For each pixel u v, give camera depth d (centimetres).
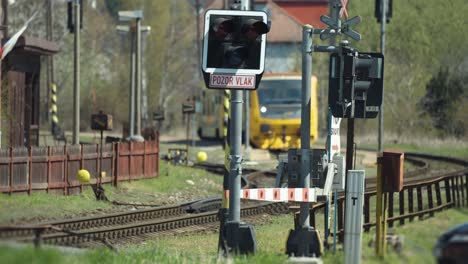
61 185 7831
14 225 3934
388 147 16812
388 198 6000
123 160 9256
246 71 4697
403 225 5459
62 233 5175
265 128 15462
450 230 3341
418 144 16762
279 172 4916
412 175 10981
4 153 7150
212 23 4681
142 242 5738
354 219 4297
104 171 8769
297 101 15600
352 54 4550
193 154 15212
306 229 4759
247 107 14250
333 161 4962
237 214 4838
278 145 15588
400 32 17675
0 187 7094
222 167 13038
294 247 4716
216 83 4691
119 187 8881
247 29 4634
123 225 6125
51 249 3494
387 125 18212
